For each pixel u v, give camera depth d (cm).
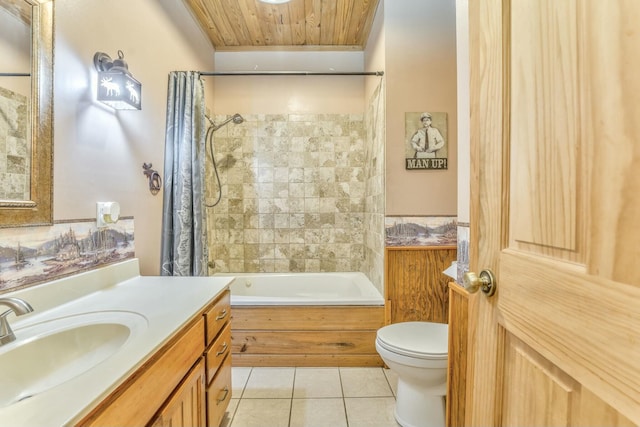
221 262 300
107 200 142
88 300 118
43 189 106
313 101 301
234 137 299
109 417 64
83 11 126
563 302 47
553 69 50
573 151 46
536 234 54
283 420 160
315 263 302
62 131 115
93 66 132
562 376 48
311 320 212
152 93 184
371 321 214
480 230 72
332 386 190
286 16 251
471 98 78
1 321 81
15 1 97
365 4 235
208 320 121
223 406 142
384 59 219
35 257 104
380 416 164
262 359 212
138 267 161
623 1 38
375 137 249
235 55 302
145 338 82
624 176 38
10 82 96
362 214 300
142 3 174
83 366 87
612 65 40
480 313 71
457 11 114
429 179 218
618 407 38
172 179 197
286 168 300
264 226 301
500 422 64
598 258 41
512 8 60
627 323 37
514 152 60
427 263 218
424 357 141
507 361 62
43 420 52
